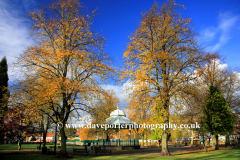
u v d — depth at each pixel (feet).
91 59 72.74
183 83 69.10
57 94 65.36
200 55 70.33
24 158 66.59
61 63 73.97
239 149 97.86
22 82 67.41
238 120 130.31
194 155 71.87
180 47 72.28
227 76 124.06
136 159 63.10
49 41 75.20
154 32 74.74
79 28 73.92
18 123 98.32
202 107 106.32
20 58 67.46
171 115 70.44
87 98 68.64
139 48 76.64
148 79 69.05
